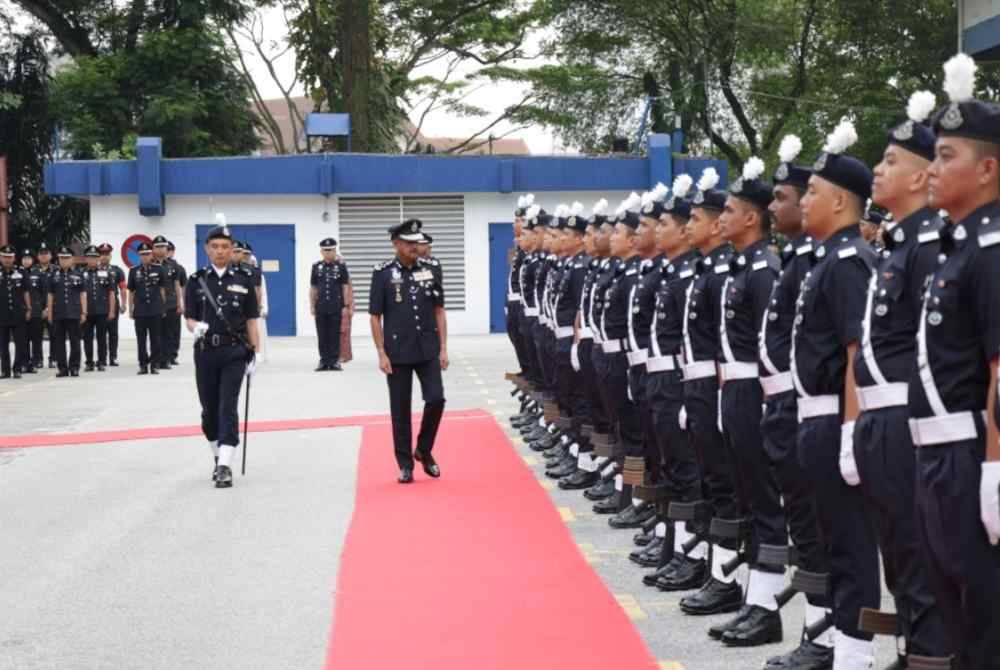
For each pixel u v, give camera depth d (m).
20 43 40.88
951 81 4.65
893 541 5.38
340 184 33.22
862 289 5.80
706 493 7.73
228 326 12.25
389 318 12.16
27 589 8.48
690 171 34.00
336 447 14.61
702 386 7.64
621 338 10.02
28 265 25.34
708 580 7.80
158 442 15.18
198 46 40.88
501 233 34.03
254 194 33.22
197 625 7.57
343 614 7.72
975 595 4.62
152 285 24.53
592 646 7.00
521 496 11.43
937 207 4.75
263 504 11.25
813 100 40.00
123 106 40.44
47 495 11.84
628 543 9.55
